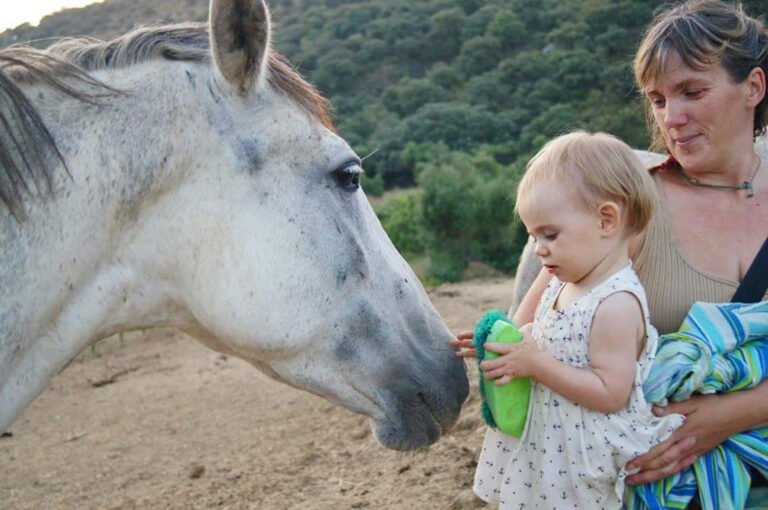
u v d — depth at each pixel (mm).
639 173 2027
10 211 2178
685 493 2084
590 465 2010
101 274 2361
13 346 2236
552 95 33000
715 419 2045
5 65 2328
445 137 33125
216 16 2252
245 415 6098
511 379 2043
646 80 2184
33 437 6391
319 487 4273
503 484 2158
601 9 36031
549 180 2031
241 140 2365
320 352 2465
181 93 2354
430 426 2578
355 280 2449
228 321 2410
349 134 34906
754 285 2125
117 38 2486
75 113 2305
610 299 1995
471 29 40969
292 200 2391
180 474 5004
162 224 2373
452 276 19250
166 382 7602
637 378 1996
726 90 2088
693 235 2225
